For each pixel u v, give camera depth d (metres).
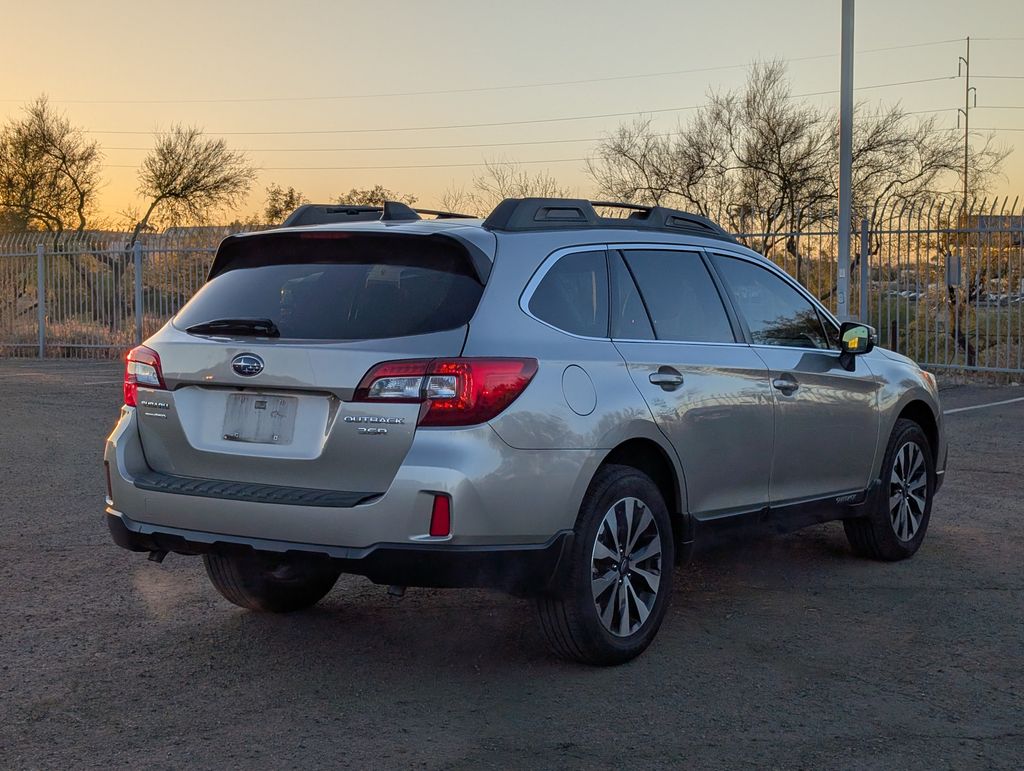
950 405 14.06
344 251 4.43
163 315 21.58
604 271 4.73
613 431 4.34
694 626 5.09
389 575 3.93
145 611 5.30
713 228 5.61
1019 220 16.56
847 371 5.91
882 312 17.89
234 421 4.27
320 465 4.04
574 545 4.26
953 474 9.16
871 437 6.02
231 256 4.73
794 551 6.59
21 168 37.62
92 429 11.81
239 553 4.15
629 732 3.84
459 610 5.35
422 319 4.09
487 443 3.95
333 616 5.25
